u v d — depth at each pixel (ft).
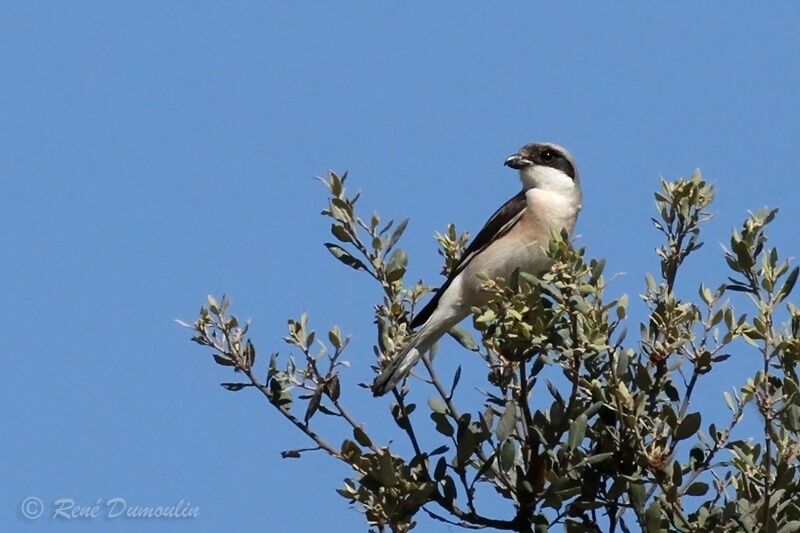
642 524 32.07
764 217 34.68
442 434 34.60
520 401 34.78
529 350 33.81
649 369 34.22
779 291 33.40
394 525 34.19
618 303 32.76
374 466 33.76
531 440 33.83
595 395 33.30
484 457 36.29
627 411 32.37
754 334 32.99
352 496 35.12
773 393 33.09
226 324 36.91
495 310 33.83
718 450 33.04
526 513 34.37
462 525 34.65
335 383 36.63
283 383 36.73
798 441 31.35
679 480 32.19
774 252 33.73
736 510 32.14
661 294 35.19
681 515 32.27
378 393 38.04
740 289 34.45
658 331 34.24
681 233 36.24
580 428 32.48
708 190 36.19
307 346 36.70
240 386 36.91
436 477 34.71
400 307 40.04
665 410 32.94
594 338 32.04
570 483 33.86
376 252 39.93
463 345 41.09
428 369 40.45
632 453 33.47
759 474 31.96
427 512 35.17
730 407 32.76
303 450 36.01
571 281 32.40
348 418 36.52
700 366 33.58
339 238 40.09
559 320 33.45
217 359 36.94
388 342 39.73
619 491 33.17
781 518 31.94
